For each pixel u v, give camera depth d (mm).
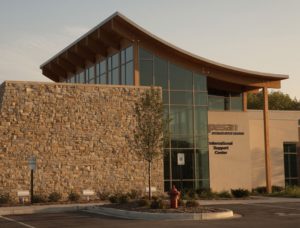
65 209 25922
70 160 30594
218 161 39188
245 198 33125
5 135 29391
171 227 17500
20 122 29781
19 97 29984
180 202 23688
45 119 30344
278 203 29000
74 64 42312
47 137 30266
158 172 32406
